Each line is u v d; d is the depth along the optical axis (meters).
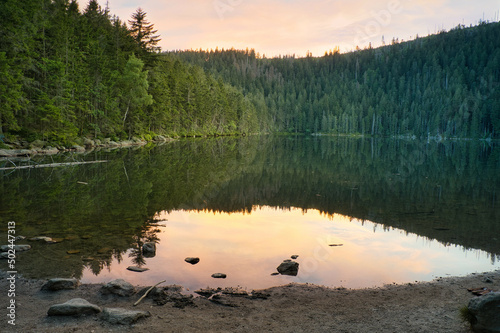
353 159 44.19
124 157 37.91
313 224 13.38
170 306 6.42
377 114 176.38
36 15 43.88
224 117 123.50
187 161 36.19
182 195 18.61
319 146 76.00
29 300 6.50
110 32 69.56
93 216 13.55
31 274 7.91
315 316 6.03
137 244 10.37
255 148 61.81
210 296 7.00
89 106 55.09
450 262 9.23
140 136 67.81
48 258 8.96
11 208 14.53
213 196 18.80
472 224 13.29
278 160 40.59
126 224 12.59
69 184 20.73
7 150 34.91
